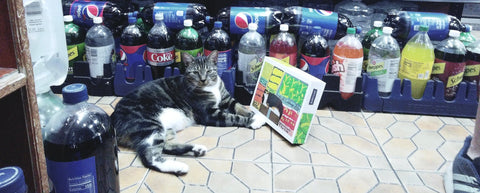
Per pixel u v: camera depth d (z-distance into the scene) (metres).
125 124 1.48
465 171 1.20
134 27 1.89
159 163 1.34
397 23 1.96
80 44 1.94
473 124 1.75
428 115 1.84
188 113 1.68
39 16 1.08
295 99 1.52
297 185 1.28
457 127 1.72
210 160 1.41
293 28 1.98
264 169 1.36
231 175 1.32
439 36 1.92
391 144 1.56
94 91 1.95
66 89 0.91
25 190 0.70
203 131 1.63
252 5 2.37
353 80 1.80
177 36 1.90
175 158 1.42
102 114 0.99
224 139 1.57
